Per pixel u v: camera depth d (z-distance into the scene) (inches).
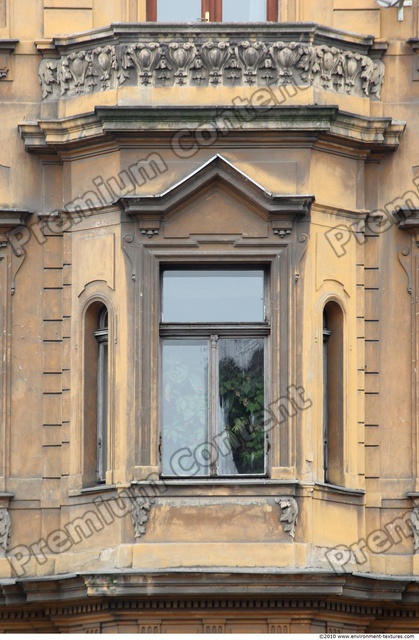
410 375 2317.9
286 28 2299.5
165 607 2229.3
